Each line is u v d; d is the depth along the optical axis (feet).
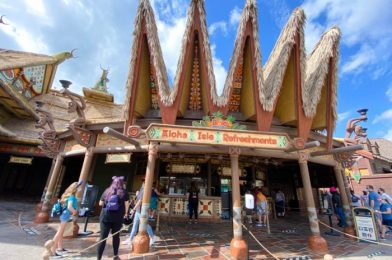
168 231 28.27
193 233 27.50
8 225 27.43
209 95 24.97
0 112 59.62
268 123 25.54
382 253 21.30
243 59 28.19
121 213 17.02
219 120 23.75
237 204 21.61
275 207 44.91
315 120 32.01
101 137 30.71
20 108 59.47
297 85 26.58
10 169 63.67
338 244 24.52
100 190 39.78
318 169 45.34
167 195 36.99
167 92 25.85
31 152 54.80
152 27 25.13
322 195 55.11
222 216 36.65
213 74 25.31
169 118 24.58
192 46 25.73
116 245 16.83
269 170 51.01
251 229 31.14
